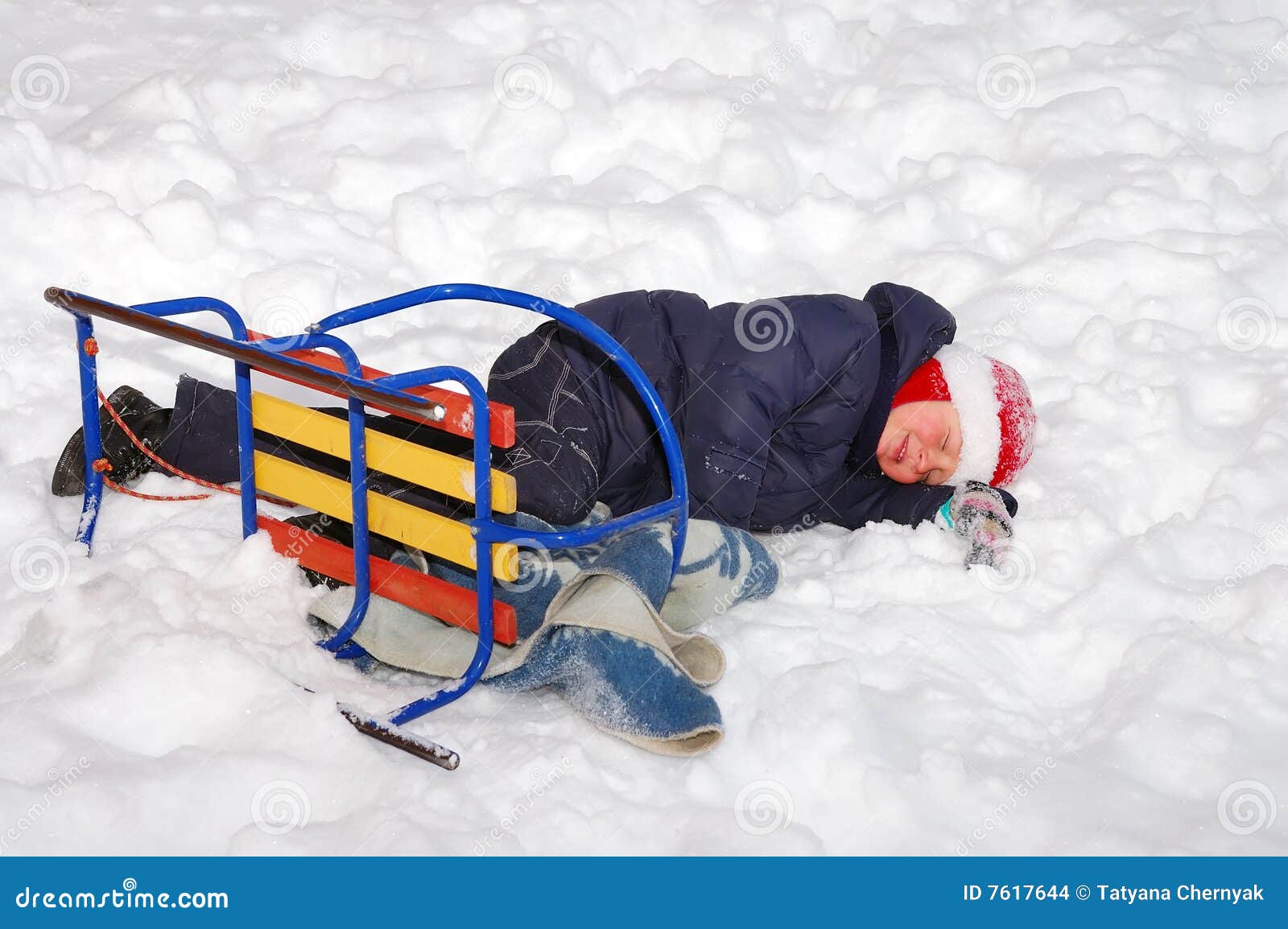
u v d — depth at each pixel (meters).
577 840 2.00
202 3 5.25
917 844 2.07
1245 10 5.53
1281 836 2.10
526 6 4.97
